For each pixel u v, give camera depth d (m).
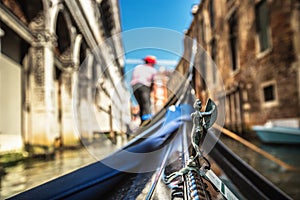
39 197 0.80
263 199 3.00
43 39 9.92
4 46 8.47
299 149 10.29
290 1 11.10
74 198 0.83
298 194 5.77
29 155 8.35
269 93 13.01
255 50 14.60
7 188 3.94
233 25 18.17
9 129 8.59
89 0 17.38
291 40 11.19
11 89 8.98
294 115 10.98
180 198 0.67
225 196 0.69
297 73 10.70
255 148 10.19
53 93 10.68
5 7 7.53
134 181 0.87
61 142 13.01
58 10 11.25
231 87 17.58
